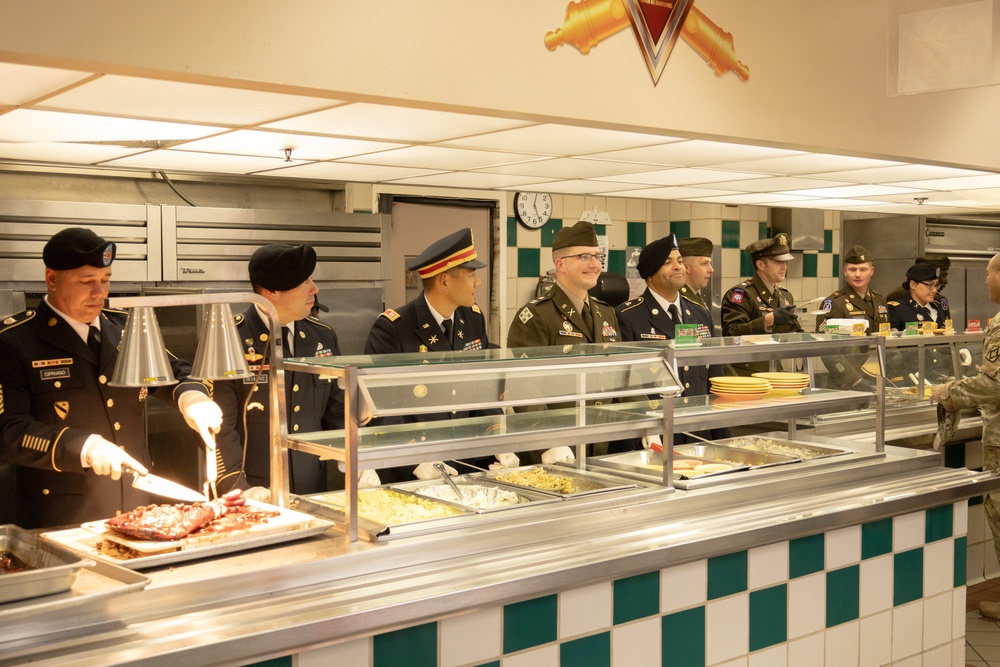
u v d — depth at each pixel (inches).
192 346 187.3
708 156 156.1
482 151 142.6
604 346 129.6
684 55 136.0
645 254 183.5
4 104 102.0
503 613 98.9
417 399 100.7
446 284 152.6
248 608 84.4
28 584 75.3
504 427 110.9
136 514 92.6
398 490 118.4
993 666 169.5
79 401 115.0
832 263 366.3
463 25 112.8
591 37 124.7
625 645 109.7
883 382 150.3
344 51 103.1
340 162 151.0
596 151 147.1
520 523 106.0
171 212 184.2
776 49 147.8
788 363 155.0
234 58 95.3
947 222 353.7
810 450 152.3
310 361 102.7
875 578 137.6
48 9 84.0
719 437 171.5
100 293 114.1
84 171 185.2
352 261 212.2
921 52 160.1
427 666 93.7
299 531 95.0
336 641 84.5
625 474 129.1
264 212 197.2
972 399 177.6
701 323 190.2
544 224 301.7
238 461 124.0
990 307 370.9
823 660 131.6
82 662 72.7
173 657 74.8
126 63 88.8
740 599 120.6
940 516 147.2
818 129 153.6
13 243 166.9
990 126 185.8
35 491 114.3
